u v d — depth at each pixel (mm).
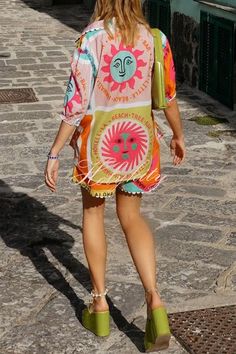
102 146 3805
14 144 8109
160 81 3781
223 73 9758
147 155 3883
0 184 6793
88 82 3705
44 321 4348
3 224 5824
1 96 10484
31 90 10844
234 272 4949
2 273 4977
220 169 7207
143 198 6324
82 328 4254
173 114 3939
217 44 9852
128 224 3971
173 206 6152
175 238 5496
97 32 3693
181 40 11367
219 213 5996
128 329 4238
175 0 11602
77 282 4832
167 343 3900
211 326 4285
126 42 3697
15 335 4203
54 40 15555
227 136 8438
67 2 21844
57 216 5984
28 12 20484
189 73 11055
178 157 4109
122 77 3732
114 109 3766
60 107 9797
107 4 3721
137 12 3754
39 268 5043
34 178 6957
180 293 4672
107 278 4852
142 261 3906
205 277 4879
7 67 12570
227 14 9508
